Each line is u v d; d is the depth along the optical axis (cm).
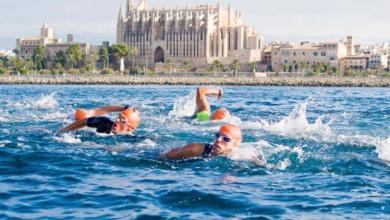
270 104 5294
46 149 1911
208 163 1683
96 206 1236
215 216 1162
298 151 1888
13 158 1745
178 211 1200
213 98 6712
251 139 2197
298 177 1531
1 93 7762
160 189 1376
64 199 1288
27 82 14825
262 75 18888
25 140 2112
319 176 1542
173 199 1290
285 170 1619
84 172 1573
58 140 2100
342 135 2370
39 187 1396
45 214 1171
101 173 1563
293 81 15550
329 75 19450
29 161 1709
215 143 1745
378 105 5291
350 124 2988
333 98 7212
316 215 1171
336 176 1543
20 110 3706
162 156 1783
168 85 15375
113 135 2183
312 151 1912
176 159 1747
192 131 2459
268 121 3023
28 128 2509
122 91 9538
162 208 1221
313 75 19025
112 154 1827
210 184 1431
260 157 1750
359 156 1834
